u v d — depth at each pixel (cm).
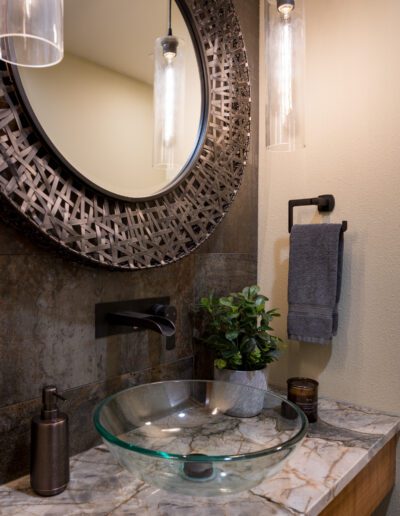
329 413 122
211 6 124
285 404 102
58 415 82
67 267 93
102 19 97
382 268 124
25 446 86
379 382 124
